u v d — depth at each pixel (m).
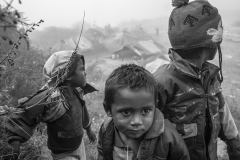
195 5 1.47
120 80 1.07
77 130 2.35
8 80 3.50
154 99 1.13
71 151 2.42
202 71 1.53
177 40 1.51
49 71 2.19
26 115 1.99
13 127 1.93
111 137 1.30
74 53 1.87
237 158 1.81
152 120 1.13
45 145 3.29
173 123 1.53
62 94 2.13
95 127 5.89
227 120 1.73
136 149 1.26
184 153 1.25
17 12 0.85
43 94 2.06
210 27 1.44
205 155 1.53
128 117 1.08
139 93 1.05
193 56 1.51
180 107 1.48
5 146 1.84
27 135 2.03
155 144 1.19
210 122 1.53
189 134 1.50
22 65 5.63
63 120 2.19
